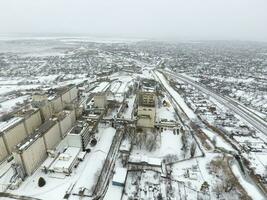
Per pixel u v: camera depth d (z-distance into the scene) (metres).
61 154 140.12
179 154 151.50
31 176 129.12
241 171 137.38
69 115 179.12
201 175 131.00
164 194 115.56
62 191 118.00
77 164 138.75
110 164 140.25
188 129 190.00
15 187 119.31
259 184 126.06
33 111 175.62
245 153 156.12
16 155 120.69
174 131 183.00
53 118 164.88
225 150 158.12
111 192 117.06
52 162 137.75
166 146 161.62
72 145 150.00
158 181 125.06
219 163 142.12
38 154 136.62
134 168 135.00
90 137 166.38
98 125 188.75
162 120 197.12
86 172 132.50
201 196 114.81
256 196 116.81
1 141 140.00
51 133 151.75
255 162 146.00
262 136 182.50
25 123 163.50
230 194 116.75
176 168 136.75
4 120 178.88
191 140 169.50
